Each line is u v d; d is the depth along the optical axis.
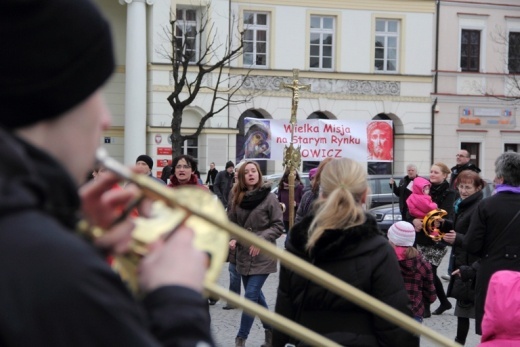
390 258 4.18
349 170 4.31
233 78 32.78
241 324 8.67
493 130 36.25
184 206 1.65
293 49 33.59
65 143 1.45
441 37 35.56
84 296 1.25
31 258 1.24
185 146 32.25
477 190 9.09
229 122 32.81
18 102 1.38
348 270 4.13
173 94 26.67
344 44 34.16
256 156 20.00
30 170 1.33
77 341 1.23
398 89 34.84
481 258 7.17
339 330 4.14
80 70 1.43
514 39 36.72
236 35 32.75
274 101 33.41
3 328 1.21
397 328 4.08
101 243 1.65
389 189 21.22
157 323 1.47
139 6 30.83
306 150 20.03
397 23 34.91
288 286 4.33
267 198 8.89
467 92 35.94
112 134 32.59
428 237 10.57
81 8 1.44
